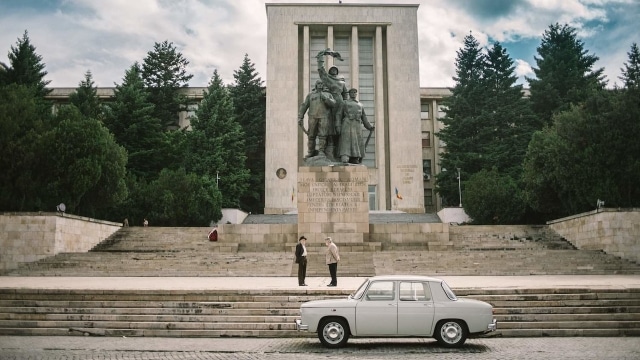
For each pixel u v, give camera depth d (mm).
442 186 59125
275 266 24031
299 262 17562
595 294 14859
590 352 10914
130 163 52281
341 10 63281
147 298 15016
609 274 23875
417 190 60312
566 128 33656
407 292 11594
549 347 11562
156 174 53531
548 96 58250
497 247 31203
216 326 13625
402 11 63844
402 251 26062
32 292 15250
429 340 12508
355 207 27016
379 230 27672
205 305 14562
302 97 62438
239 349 11469
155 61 63688
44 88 56906
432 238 27578
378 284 11719
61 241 28250
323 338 11539
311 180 27141
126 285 17516
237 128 58188
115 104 53812
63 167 32812
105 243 32781
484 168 51375
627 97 31516
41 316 14281
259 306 14555
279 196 59438
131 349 11508
